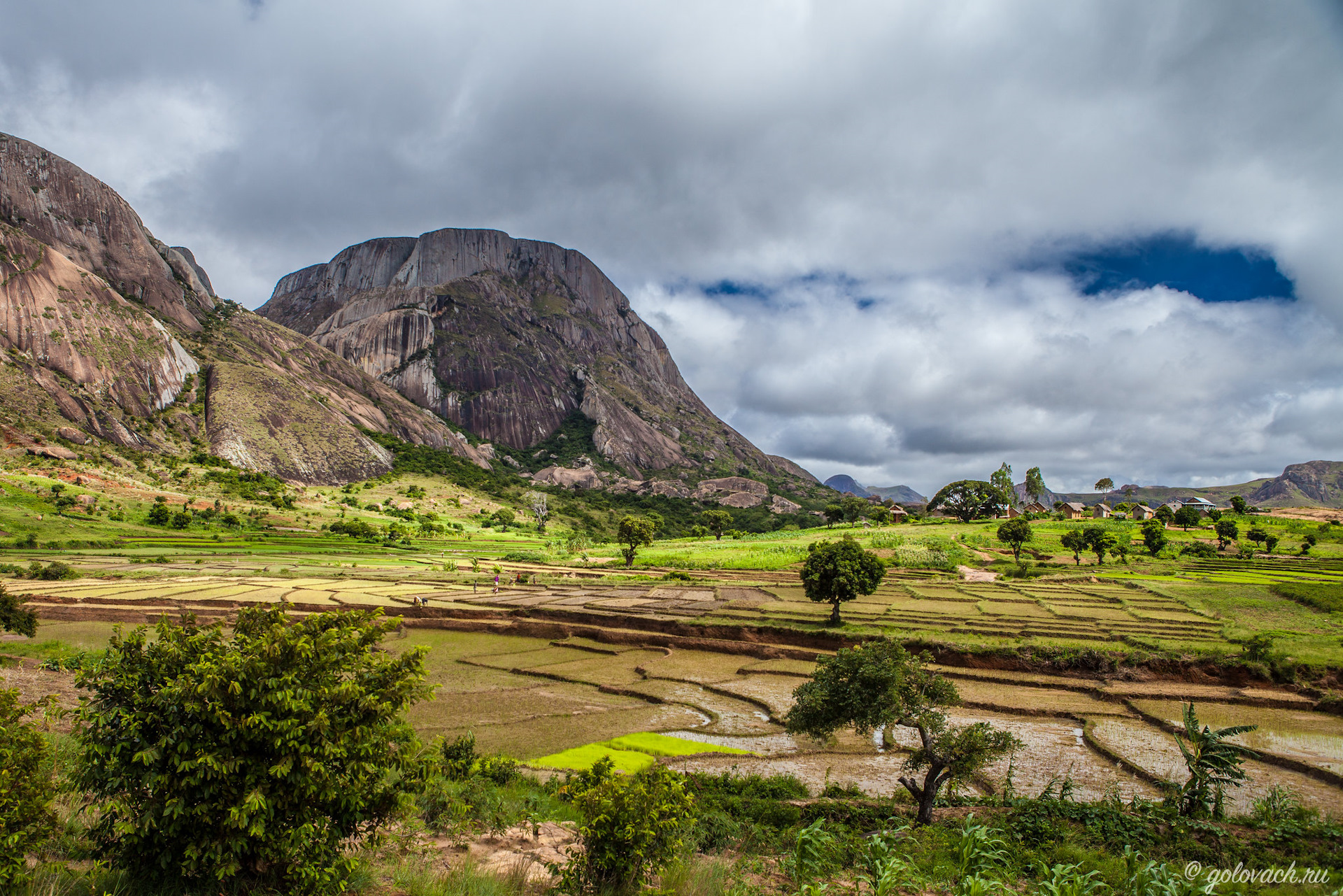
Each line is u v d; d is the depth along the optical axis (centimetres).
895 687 1636
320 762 765
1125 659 3353
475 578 6900
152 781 718
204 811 731
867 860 1103
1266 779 2089
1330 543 9081
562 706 2933
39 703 788
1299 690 3069
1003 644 3603
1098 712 2852
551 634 4581
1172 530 10350
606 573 7750
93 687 781
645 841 943
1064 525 10550
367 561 8831
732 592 5978
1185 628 4025
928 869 1159
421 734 2497
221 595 5272
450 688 3228
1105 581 6094
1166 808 1598
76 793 1010
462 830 1205
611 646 4281
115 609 4669
